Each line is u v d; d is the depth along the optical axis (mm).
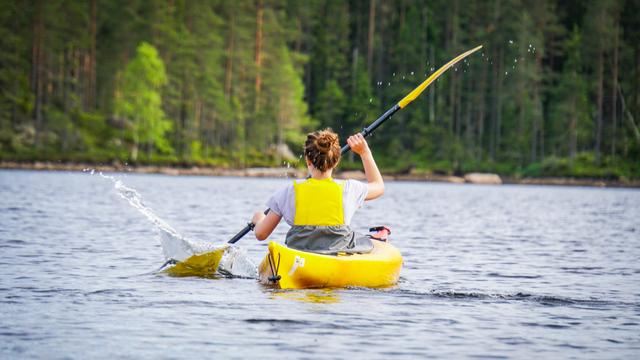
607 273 24250
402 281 21359
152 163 186250
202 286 19469
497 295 19297
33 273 21344
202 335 14180
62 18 193000
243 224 39719
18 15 195625
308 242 19438
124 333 14266
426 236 36344
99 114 197875
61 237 31203
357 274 19344
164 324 15039
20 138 184625
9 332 14242
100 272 21750
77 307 16625
